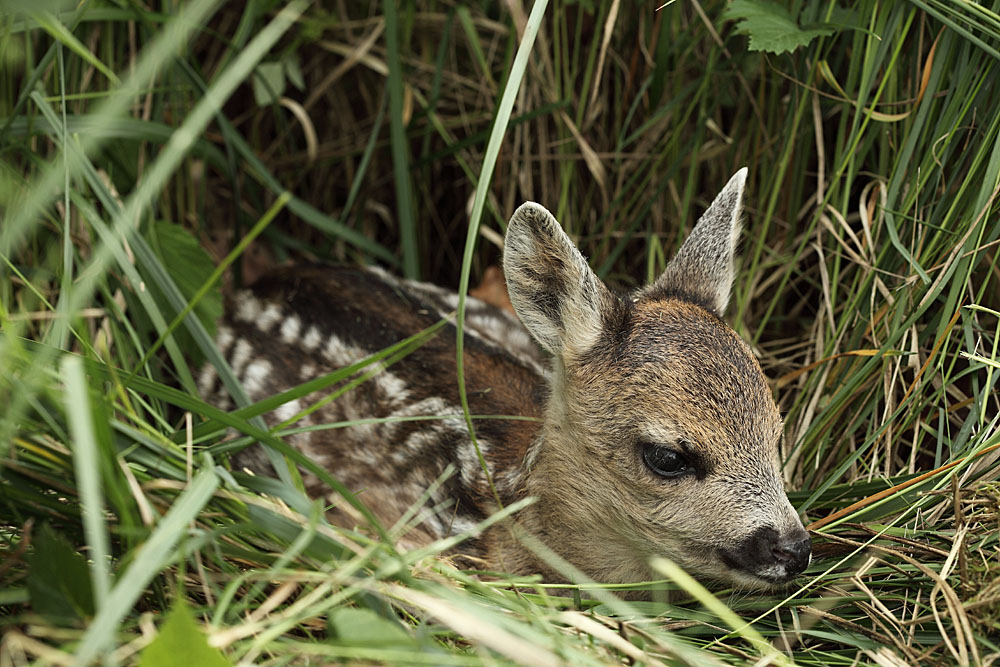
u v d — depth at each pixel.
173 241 8.16
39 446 5.16
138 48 9.20
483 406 7.59
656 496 6.43
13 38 7.73
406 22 10.27
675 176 9.44
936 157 7.51
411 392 7.77
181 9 8.44
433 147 10.77
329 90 10.81
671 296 7.11
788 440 8.02
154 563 4.13
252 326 8.61
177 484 5.24
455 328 8.31
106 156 8.60
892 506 6.80
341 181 11.10
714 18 8.95
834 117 8.63
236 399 6.74
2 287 7.29
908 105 7.83
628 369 6.48
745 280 8.93
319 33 10.10
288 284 8.79
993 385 7.50
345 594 4.85
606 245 9.84
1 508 5.36
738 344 6.56
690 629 6.18
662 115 9.16
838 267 8.16
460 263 10.98
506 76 9.27
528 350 9.22
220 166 9.38
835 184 7.98
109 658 3.99
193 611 5.01
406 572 5.06
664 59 9.02
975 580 5.75
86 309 8.05
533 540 6.41
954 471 6.40
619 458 6.52
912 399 7.34
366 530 6.31
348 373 5.80
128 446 5.38
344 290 8.60
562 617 5.10
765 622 6.34
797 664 5.71
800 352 8.79
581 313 6.65
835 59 8.33
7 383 4.75
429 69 10.48
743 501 6.19
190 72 8.64
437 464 7.50
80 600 4.71
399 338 8.06
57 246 8.28
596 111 9.66
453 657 4.60
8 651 4.41
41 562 4.67
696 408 6.27
